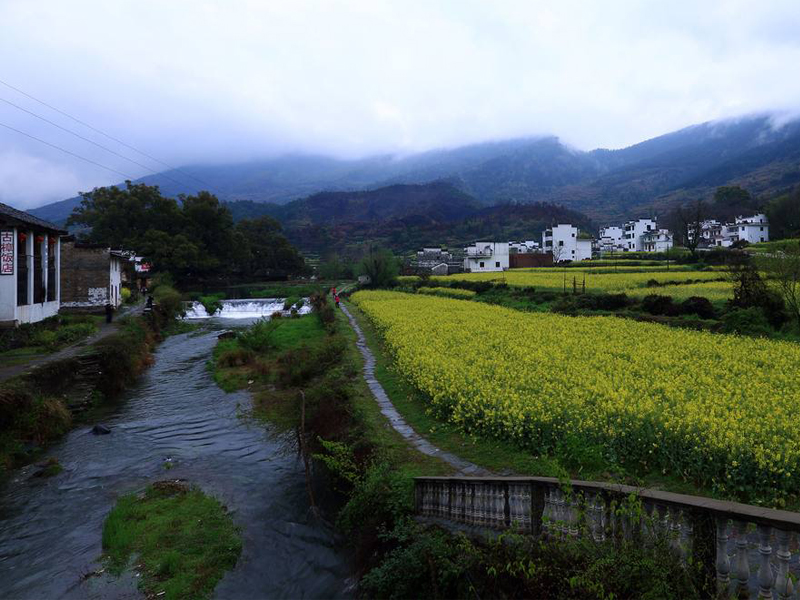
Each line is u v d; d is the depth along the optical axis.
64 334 26.42
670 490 9.30
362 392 18.38
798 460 8.99
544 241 106.62
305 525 11.73
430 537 8.30
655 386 14.09
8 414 16.38
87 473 15.03
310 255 157.38
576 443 10.47
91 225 81.81
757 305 26.05
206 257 83.06
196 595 9.40
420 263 105.19
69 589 9.64
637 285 43.78
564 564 6.00
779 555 4.57
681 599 4.93
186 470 15.25
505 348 21.08
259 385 24.98
